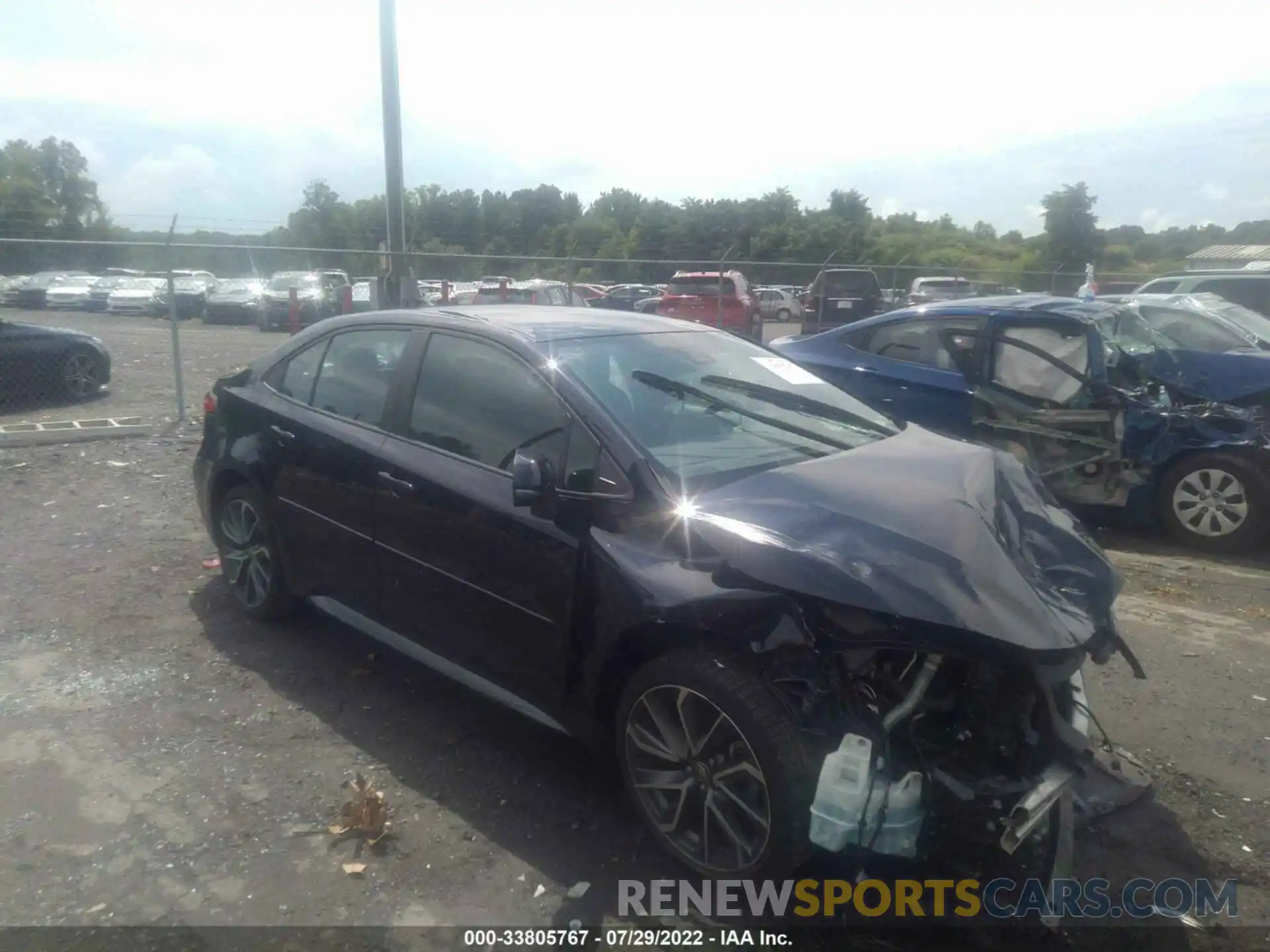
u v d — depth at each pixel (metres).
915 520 3.34
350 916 3.16
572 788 3.91
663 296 20.81
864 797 2.88
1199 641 5.54
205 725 4.29
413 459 4.21
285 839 3.53
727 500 3.48
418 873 3.38
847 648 3.08
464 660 4.09
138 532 6.89
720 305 17.16
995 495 3.69
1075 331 7.31
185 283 31.64
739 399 4.27
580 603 3.56
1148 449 7.19
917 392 7.71
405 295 14.38
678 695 3.33
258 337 23.41
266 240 44.75
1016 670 3.09
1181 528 7.29
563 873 3.40
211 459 5.34
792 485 3.57
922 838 3.14
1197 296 9.66
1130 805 3.89
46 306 33.59
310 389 4.93
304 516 4.75
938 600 3.02
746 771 3.16
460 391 4.23
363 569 4.46
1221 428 7.17
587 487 3.63
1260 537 7.08
